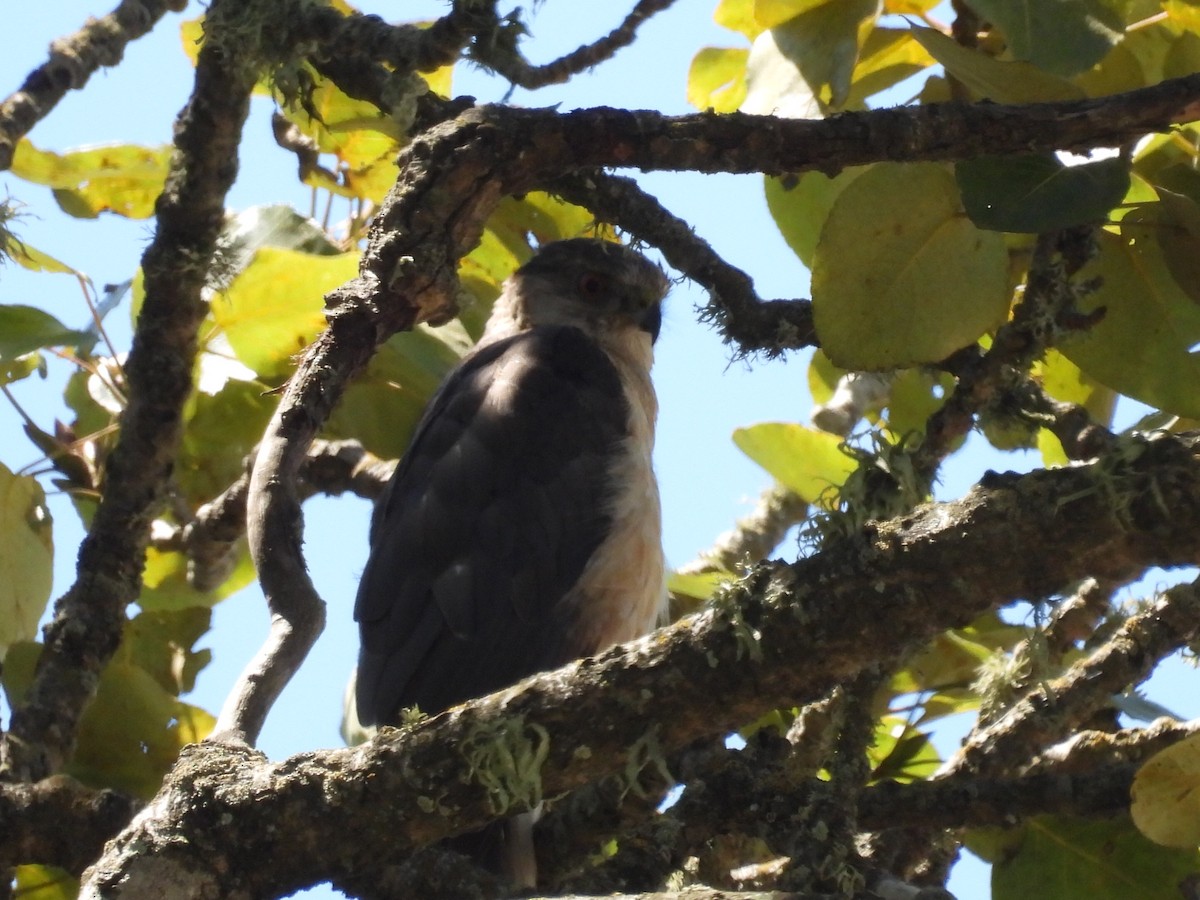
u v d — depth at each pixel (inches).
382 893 200.7
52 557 258.7
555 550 327.6
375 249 207.5
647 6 219.0
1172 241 206.8
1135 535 147.9
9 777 233.0
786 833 199.9
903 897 181.0
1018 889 228.1
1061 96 191.0
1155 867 222.2
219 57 226.7
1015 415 236.4
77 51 260.5
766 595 161.6
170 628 309.3
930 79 234.2
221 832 167.3
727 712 165.0
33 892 258.4
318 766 169.5
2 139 247.9
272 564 200.2
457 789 167.0
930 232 209.9
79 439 304.7
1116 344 216.2
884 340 215.3
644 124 200.1
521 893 200.7
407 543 321.1
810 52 230.4
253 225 292.5
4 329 262.8
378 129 233.1
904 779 253.6
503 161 203.9
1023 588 153.2
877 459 187.5
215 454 313.9
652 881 205.0
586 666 168.4
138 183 301.3
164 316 246.2
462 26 215.9
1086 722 246.7
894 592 156.1
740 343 261.6
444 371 305.4
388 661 313.6
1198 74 184.9
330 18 224.5
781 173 199.9
